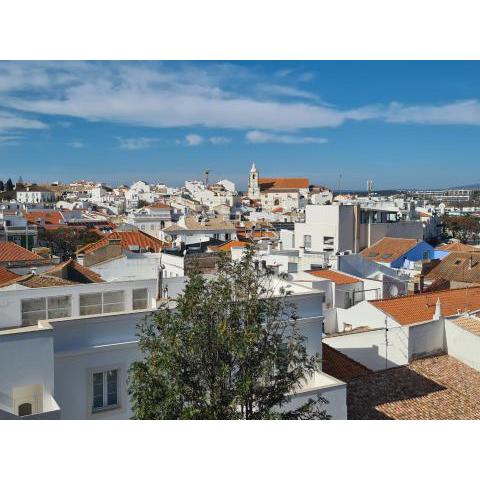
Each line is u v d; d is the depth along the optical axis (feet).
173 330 48.37
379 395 75.82
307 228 220.84
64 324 58.75
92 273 118.83
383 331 88.74
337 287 120.88
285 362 50.44
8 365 53.78
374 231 223.71
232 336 47.32
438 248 231.71
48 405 55.31
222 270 54.34
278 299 57.11
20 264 155.22
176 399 46.19
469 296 111.45
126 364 61.52
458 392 78.74
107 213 609.01
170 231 294.87
